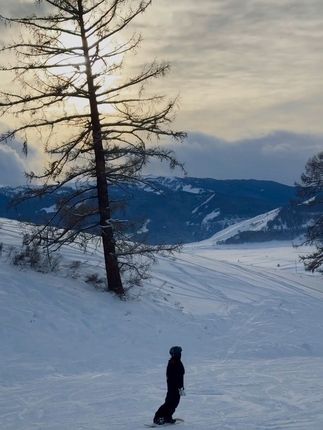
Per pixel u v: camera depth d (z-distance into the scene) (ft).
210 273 124.06
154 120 74.54
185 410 39.55
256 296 111.55
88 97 74.69
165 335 74.54
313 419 34.32
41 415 40.75
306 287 134.92
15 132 72.69
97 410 41.60
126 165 76.48
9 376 55.06
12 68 71.82
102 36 72.49
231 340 77.61
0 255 86.22
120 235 81.10
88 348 65.72
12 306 71.36
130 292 87.92
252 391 45.60
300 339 81.25
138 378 54.29
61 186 77.15
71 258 97.96
